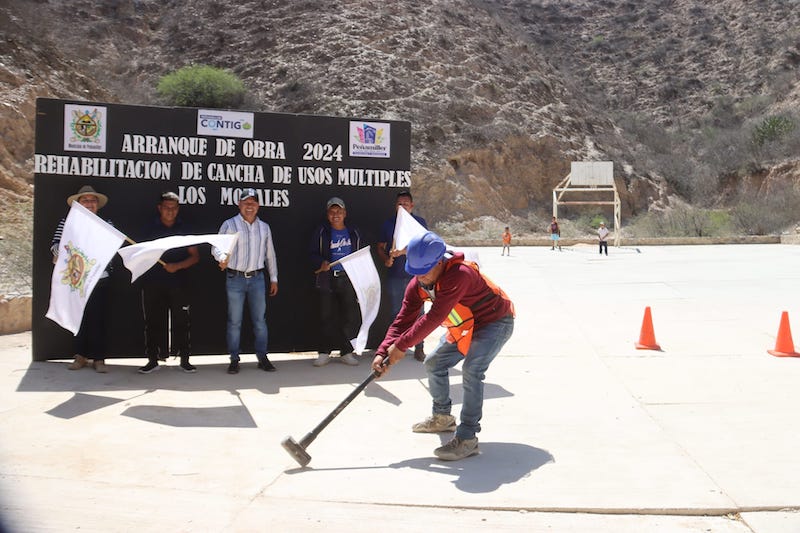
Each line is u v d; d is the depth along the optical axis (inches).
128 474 176.1
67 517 150.6
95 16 1675.7
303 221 323.6
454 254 182.5
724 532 145.6
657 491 164.7
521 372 289.0
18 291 399.2
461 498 161.6
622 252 1077.1
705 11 2444.6
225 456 190.4
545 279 650.2
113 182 305.0
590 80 2244.1
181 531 144.8
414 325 181.2
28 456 188.1
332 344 317.7
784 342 316.5
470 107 1589.6
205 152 313.0
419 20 1788.9
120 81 1528.1
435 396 208.1
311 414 231.6
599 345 342.6
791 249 1126.4
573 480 172.6
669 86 2158.0
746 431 209.8
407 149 335.9
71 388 262.5
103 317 291.1
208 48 1674.5
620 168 1646.2
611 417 226.1
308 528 146.4
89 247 254.1
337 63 1593.3
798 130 1707.7
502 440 204.2
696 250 1114.1
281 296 321.1
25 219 630.5
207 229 313.9
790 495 161.8
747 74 2150.6
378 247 326.3
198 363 313.3
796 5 2306.8
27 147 876.0
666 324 399.9
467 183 1469.0
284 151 321.1
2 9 1184.8
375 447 198.5
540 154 1594.5
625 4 2561.5
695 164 1793.8
